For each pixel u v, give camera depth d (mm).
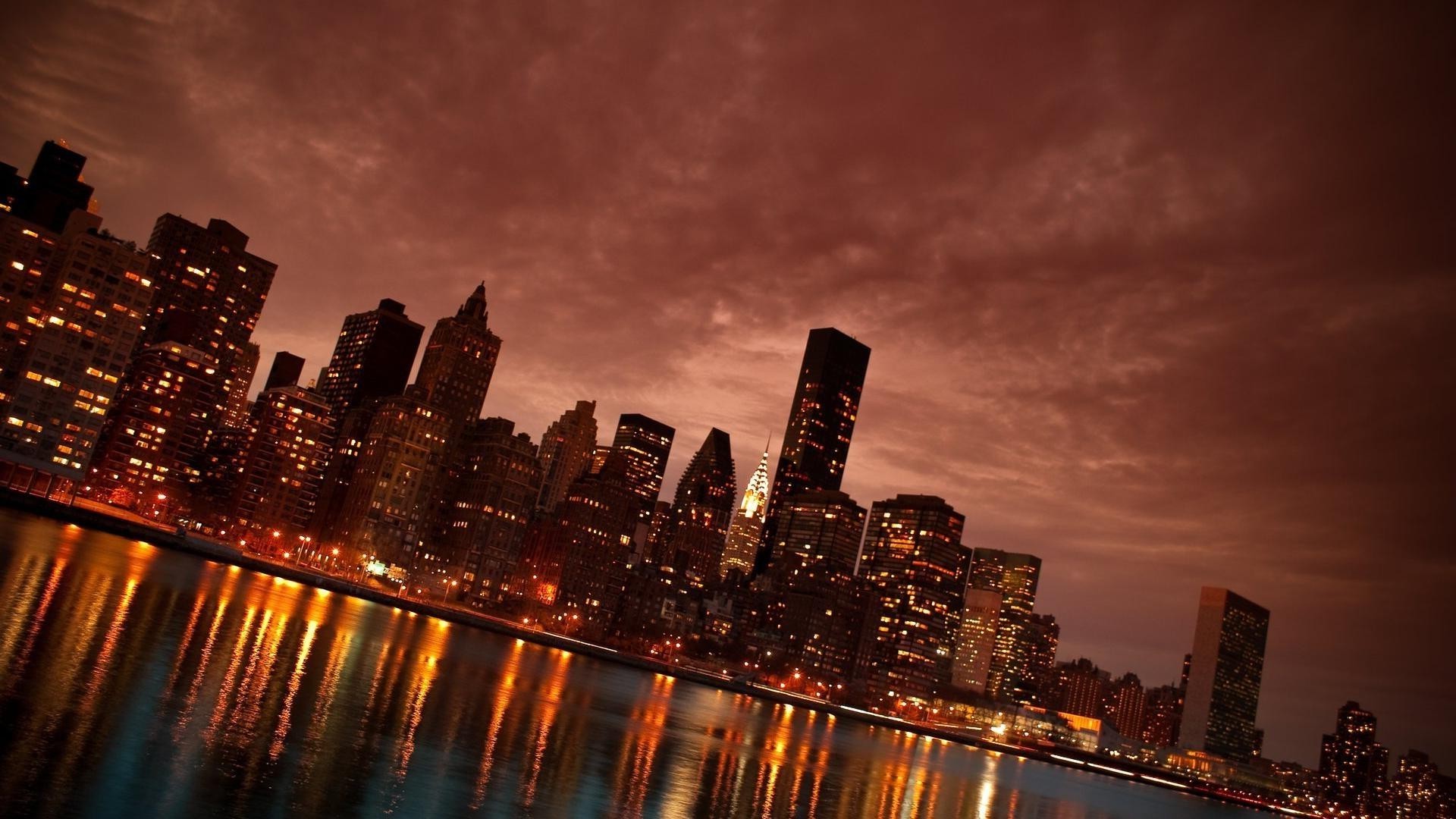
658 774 81812
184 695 63344
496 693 112250
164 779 45062
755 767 107750
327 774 52406
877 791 119375
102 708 54875
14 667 59719
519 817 53000
